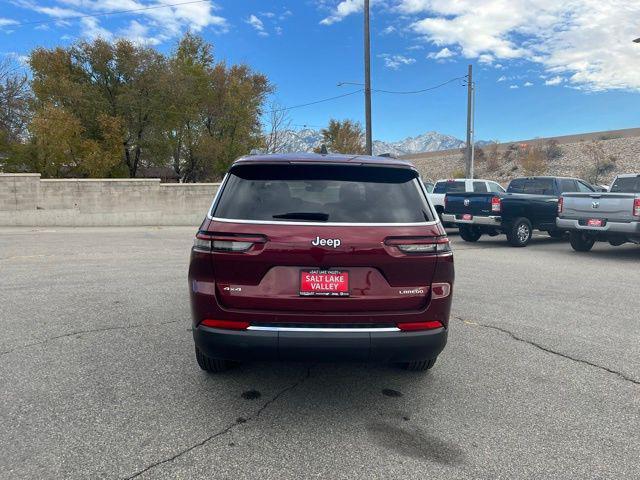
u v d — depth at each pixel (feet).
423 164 211.82
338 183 11.34
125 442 9.89
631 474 9.11
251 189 11.19
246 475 8.87
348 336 10.37
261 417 11.10
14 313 18.84
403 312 10.73
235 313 10.47
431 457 9.59
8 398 11.68
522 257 35.81
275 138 123.85
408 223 10.95
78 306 19.95
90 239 44.50
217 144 98.73
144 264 30.22
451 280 11.16
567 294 23.50
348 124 149.89
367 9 73.61
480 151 189.47
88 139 83.15
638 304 21.66
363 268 10.57
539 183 45.88
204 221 11.17
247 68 122.42
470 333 17.34
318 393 12.44
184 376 13.24
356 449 9.83
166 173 114.52
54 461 9.15
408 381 13.26
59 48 87.97
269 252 10.35
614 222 34.32
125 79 91.04
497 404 11.94
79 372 13.30
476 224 42.22
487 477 8.95
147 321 17.97
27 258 32.35
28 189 57.47
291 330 10.39
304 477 8.85
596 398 12.32
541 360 14.87
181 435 10.22
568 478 8.96
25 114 88.17
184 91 92.89
